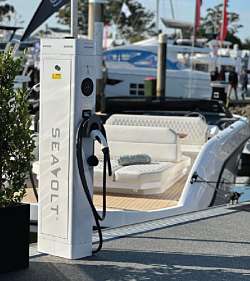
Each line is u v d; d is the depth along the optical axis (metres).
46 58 5.45
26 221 5.20
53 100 5.45
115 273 5.25
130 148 9.41
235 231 6.78
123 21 81.25
